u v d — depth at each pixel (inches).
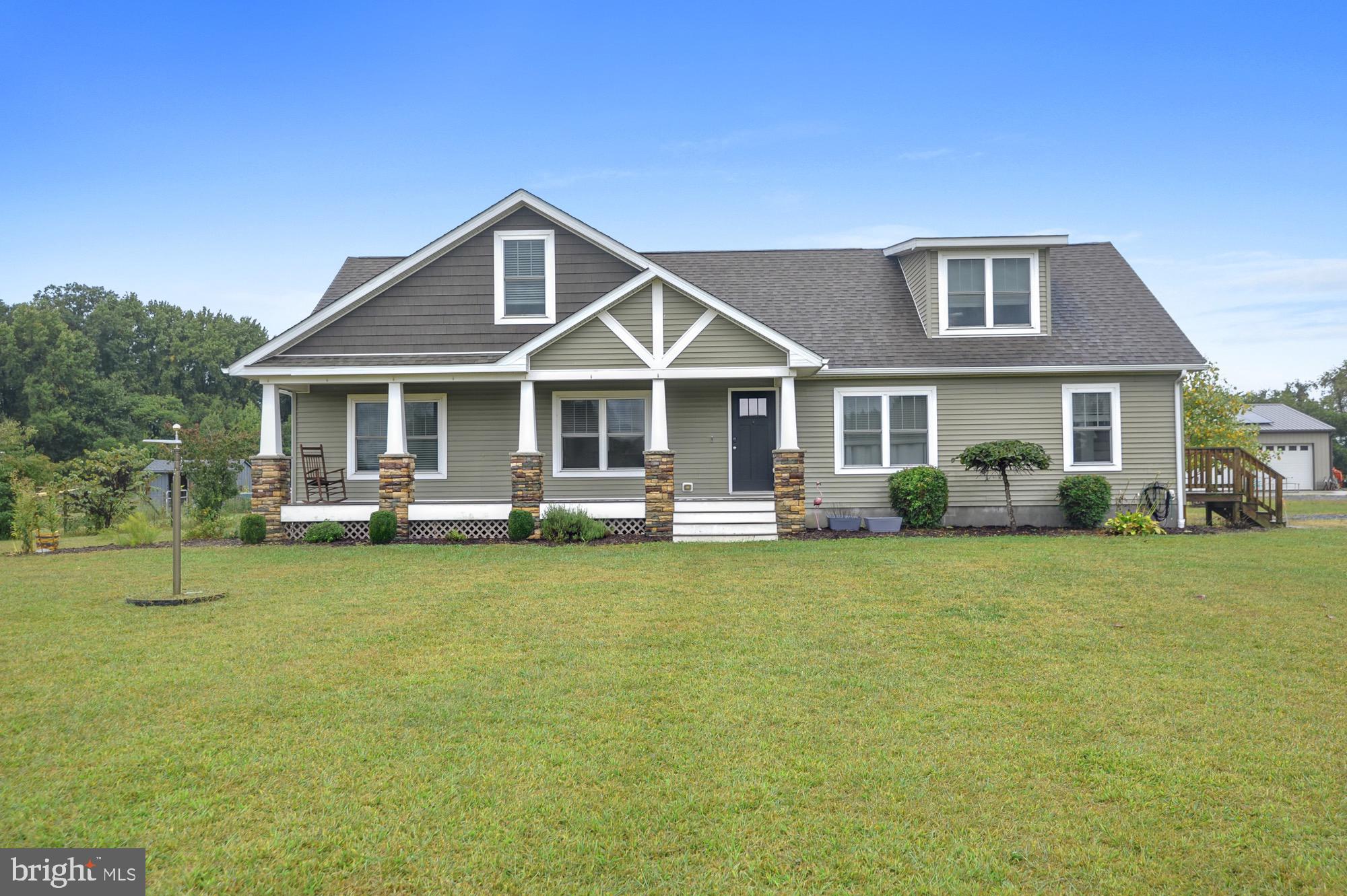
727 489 759.7
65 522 1004.6
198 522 818.8
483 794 211.0
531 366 689.0
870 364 741.9
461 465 768.3
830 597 426.0
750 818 199.6
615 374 684.7
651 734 248.4
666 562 538.6
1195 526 769.6
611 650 335.9
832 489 753.0
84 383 2623.0
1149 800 207.8
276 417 708.0
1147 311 799.1
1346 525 812.6
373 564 546.6
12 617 401.1
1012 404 750.5
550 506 690.2
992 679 297.6
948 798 209.0
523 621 382.6
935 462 751.1
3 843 188.9
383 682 296.5
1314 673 302.5
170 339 3102.9
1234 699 275.0
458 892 171.0
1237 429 1121.4
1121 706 269.4
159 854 184.1
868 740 243.4
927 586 447.8
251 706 272.5
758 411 764.0
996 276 780.0
